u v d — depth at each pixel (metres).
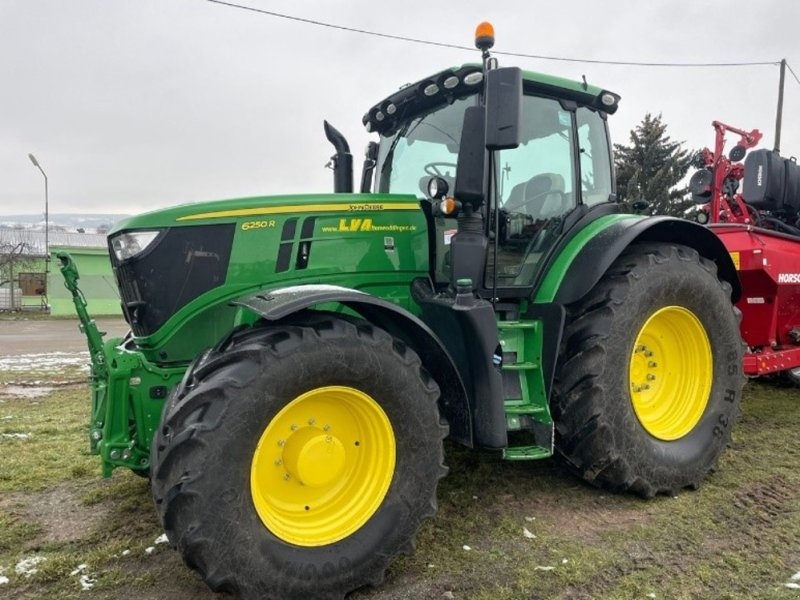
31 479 3.87
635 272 3.60
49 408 5.96
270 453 2.60
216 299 3.11
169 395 2.80
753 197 5.65
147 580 2.68
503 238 3.62
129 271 3.05
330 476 2.69
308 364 2.53
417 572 2.76
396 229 3.54
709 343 3.91
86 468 4.04
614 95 4.09
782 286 5.15
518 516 3.31
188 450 2.34
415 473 2.77
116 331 16.19
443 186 3.27
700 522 3.23
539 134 3.79
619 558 2.85
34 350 11.98
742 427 4.84
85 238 42.16
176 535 2.35
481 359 3.09
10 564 2.81
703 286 3.84
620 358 3.47
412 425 2.76
